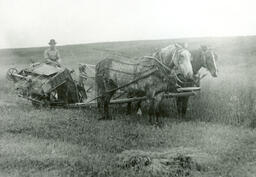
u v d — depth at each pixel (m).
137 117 9.79
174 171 6.16
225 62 16.28
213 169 6.40
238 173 6.24
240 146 7.45
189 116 9.95
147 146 7.36
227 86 11.60
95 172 6.10
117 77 9.41
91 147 7.29
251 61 15.64
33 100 10.67
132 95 10.12
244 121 9.18
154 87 8.88
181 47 8.86
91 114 10.07
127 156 6.62
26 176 5.90
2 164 6.37
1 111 10.25
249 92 10.62
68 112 10.12
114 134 8.14
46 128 8.57
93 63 20.39
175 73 9.03
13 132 8.30
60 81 10.53
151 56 9.23
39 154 6.89
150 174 6.04
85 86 14.40
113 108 10.95
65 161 6.52
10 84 15.68
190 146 7.42
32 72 11.01
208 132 8.23
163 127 8.73
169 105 10.57
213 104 10.20
